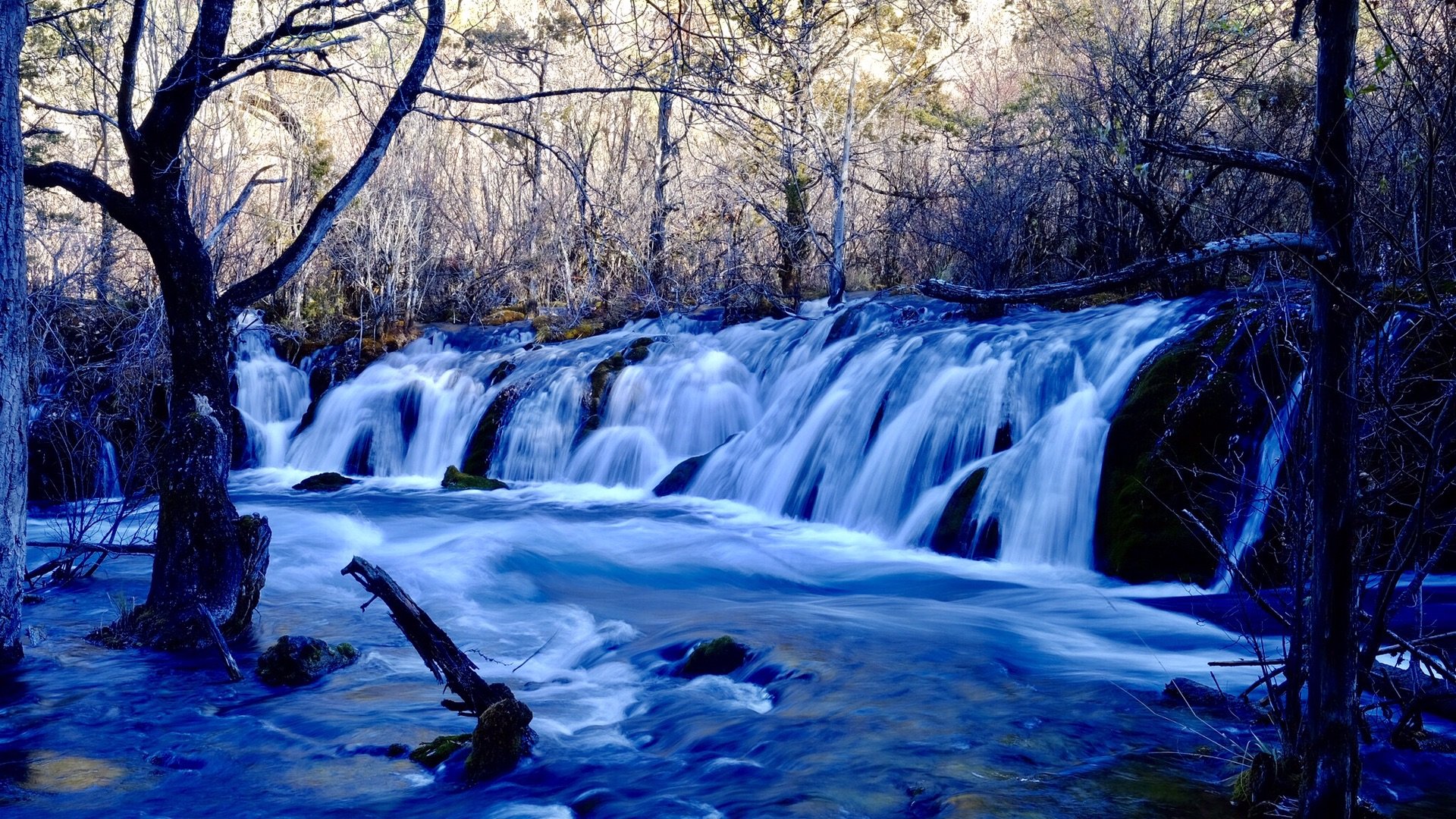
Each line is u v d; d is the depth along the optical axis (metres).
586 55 21.33
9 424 6.95
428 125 23.20
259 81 20.11
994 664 6.77
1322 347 3.44
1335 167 3.36
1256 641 5.55
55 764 5.49
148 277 18.47
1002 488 10.98
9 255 6.77
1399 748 4.89
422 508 14.28
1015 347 12.70
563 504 14.64
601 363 17.48
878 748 5.24
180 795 5.12
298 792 5.12
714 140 21.64
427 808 4.91
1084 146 15.48
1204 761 4.93
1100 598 8.92
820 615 8.28
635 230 20.80
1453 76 4.05
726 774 5.08
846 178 19.22
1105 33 16.39
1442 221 5.82
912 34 18.75
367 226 22.55
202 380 7.57
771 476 13.91
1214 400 9.73
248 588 7.80
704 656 7.00
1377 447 4.52
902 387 13.22
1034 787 4.66
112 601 8.57
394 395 18.80
